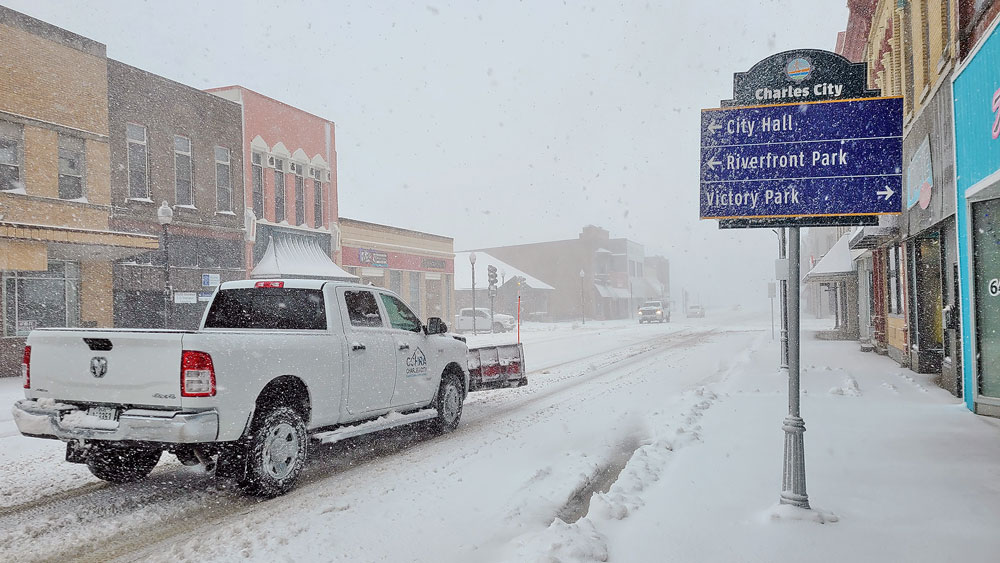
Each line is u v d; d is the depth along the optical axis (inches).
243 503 213.6
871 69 788.0
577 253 3125.0
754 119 191.5
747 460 245.1
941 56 405.7
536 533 177.3
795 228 188.9
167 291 681.6
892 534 168.7
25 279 692.7
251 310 271.4
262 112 1082.7
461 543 173.0
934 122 432.1
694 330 1553.9
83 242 659.4
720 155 193.6
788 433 187.8
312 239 1203.9
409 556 165.0
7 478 247.6
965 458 247.3
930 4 447.2
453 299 1772.9
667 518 182.1
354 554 166.6
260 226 1069.1
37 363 216.7
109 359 204.8
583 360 754.2
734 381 485.7
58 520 197.0
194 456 211.5
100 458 230.4
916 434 291.0
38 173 705.6
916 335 546.6
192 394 196.4
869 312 865.5
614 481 235.6
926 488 209.2
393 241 1492.4
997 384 335.3
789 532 169.8
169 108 882.8
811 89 188.2
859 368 580.4
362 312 285.7
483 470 249.8
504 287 2635.3
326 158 1264.8
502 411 397.1
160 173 866.1
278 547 171.8
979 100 328.8
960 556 154.9
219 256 958.4
